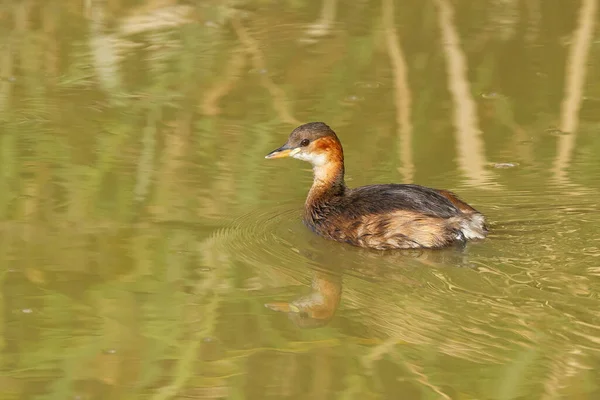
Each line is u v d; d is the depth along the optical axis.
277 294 11.27
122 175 14.60
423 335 10.13
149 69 18.88
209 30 20.88
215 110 17.09
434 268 11.60
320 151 13.27
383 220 12.38
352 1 22.42
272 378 9.59
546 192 13.79
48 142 15.74
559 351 9.66
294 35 20.44
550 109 16.89
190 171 14.81
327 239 12.82
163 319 10.67
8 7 22.09
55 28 20.92
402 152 15.32
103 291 11.26
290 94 17.70
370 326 10.43
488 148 15.48
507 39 20.02
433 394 9.23
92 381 9.51
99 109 17.14
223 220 13.27
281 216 13.48
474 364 9.59
